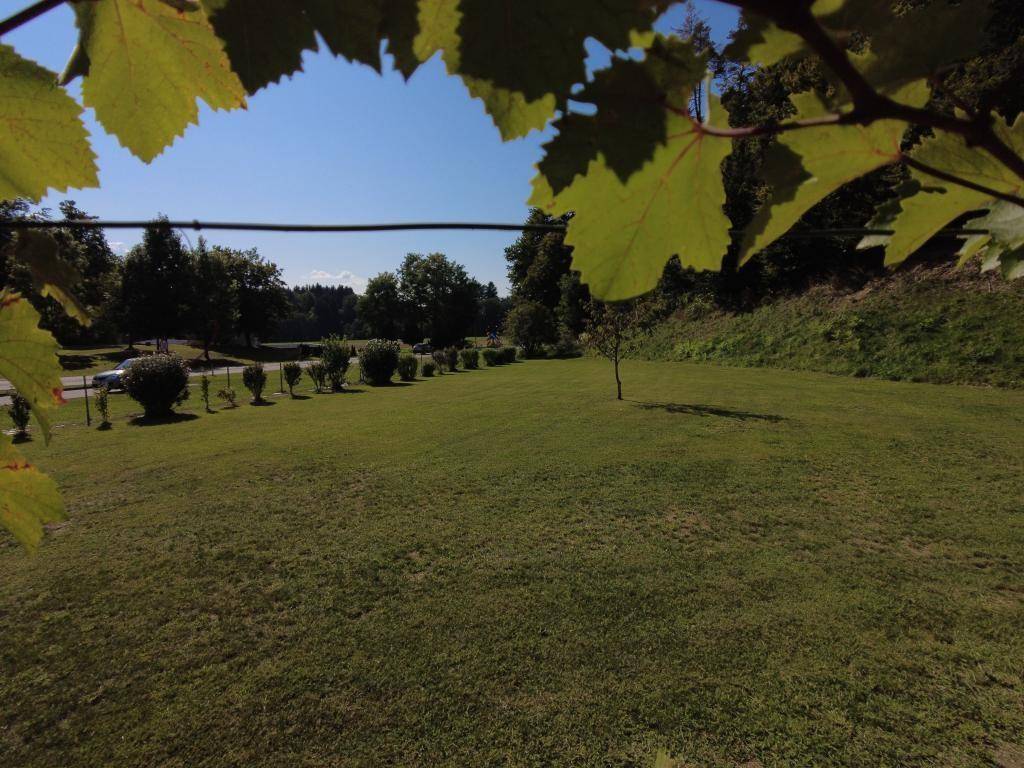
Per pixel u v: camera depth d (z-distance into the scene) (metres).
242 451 8.90
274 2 0.42
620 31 0.37
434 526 5.48
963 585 4.07
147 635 3.67
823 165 0.45
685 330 25.47
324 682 3.18
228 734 2.81
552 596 4.04
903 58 0.36
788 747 2.62
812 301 20.73
